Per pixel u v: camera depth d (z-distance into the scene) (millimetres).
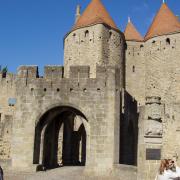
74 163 35844
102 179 23297
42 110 26844
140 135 19328
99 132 25703
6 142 31938
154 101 18891
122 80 45156
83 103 26375
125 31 49344
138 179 18891
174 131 28234
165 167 9930
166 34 44594
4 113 49781
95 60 42375
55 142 30969
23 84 27375
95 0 46406
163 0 48562
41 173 25094
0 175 10258
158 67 44469
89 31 43625
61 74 27125
